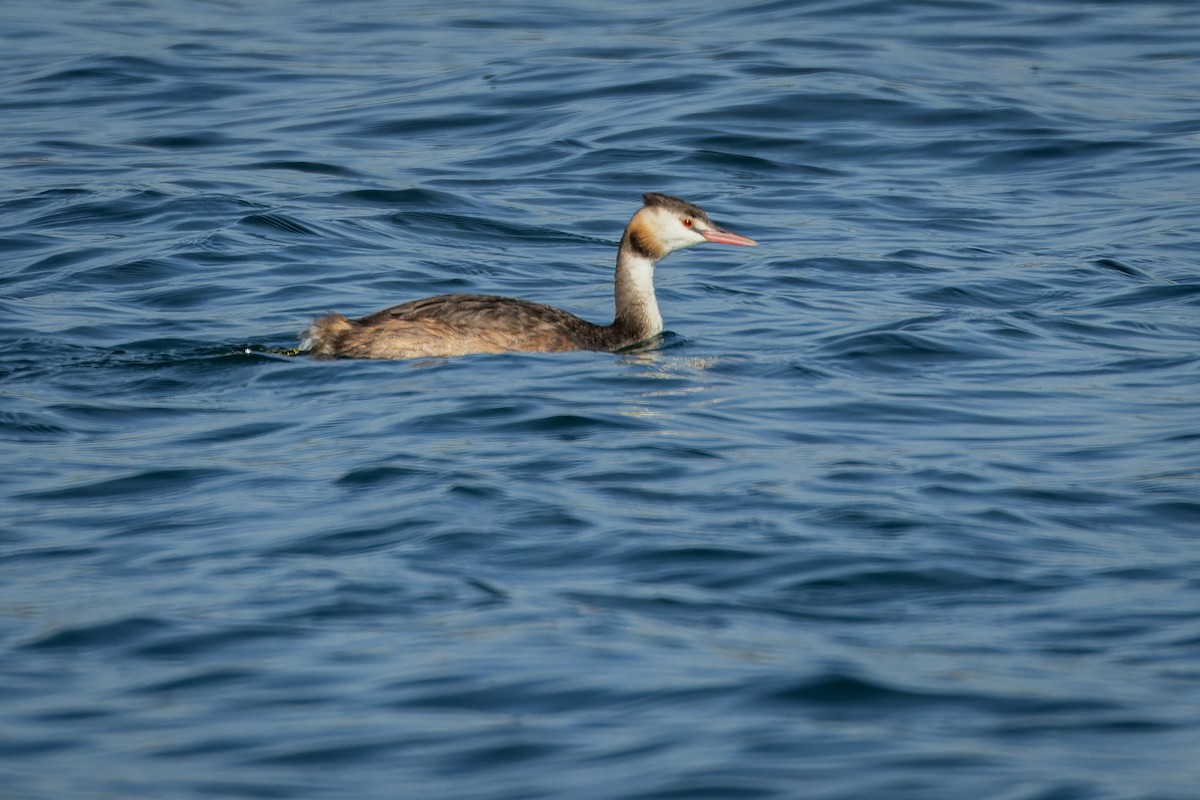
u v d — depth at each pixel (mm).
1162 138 26906
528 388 15578
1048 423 14656
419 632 9680
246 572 10719
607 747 8164
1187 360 16906
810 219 23328
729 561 10906
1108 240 22031
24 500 12383
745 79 29703
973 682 8992
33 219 22594
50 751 8211
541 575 10641
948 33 33469
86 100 29375
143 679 9086
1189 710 8633
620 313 18188
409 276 20453
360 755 8117
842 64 30703
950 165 25859
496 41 33656
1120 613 10070
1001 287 20000
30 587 10547
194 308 18891
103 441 13984
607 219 23391
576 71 30766
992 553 11141
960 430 14414
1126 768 7914
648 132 27062
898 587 10508
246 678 9070
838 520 11750
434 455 13258
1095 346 17531
